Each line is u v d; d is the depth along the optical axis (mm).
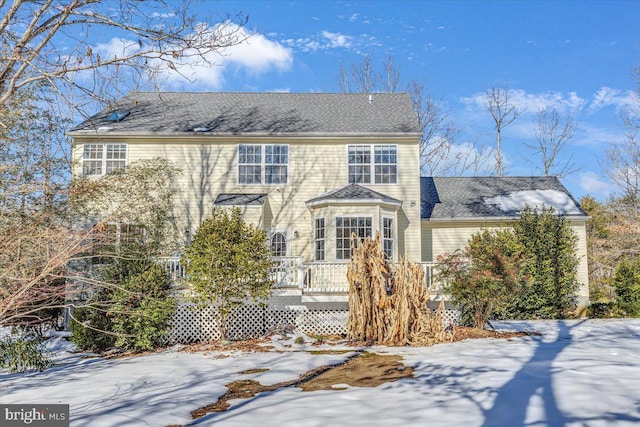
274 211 17938
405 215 18125
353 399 6641
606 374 7285
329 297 14125
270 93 21531
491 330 12680
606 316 17625
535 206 19594
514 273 12180
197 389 7652
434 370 8305
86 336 12016
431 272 14891
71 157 16359
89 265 11883
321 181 18203
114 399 7156
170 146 17984
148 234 15188
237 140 18203
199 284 11875
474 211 19359
